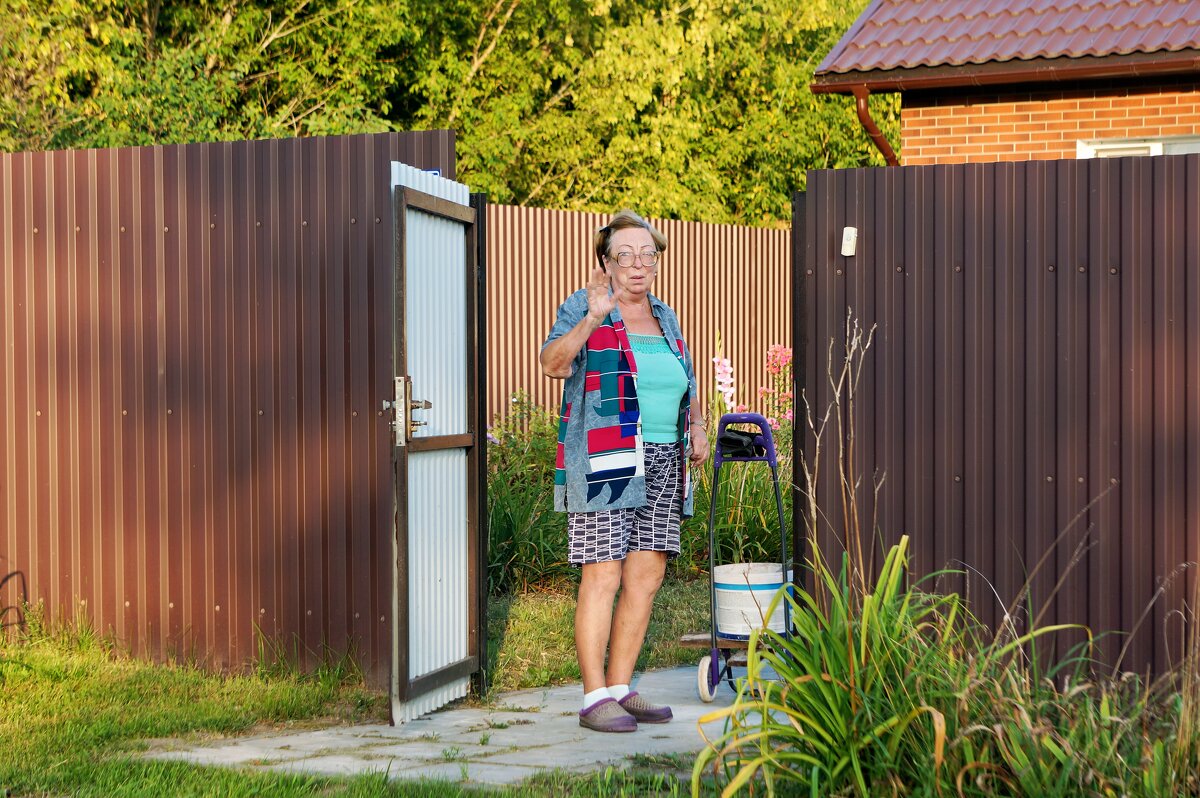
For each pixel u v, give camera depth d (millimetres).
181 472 6098
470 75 19453
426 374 5504
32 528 6297
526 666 6418
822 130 21875
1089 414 4891
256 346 5992
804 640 4344
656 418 5367
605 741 4938
